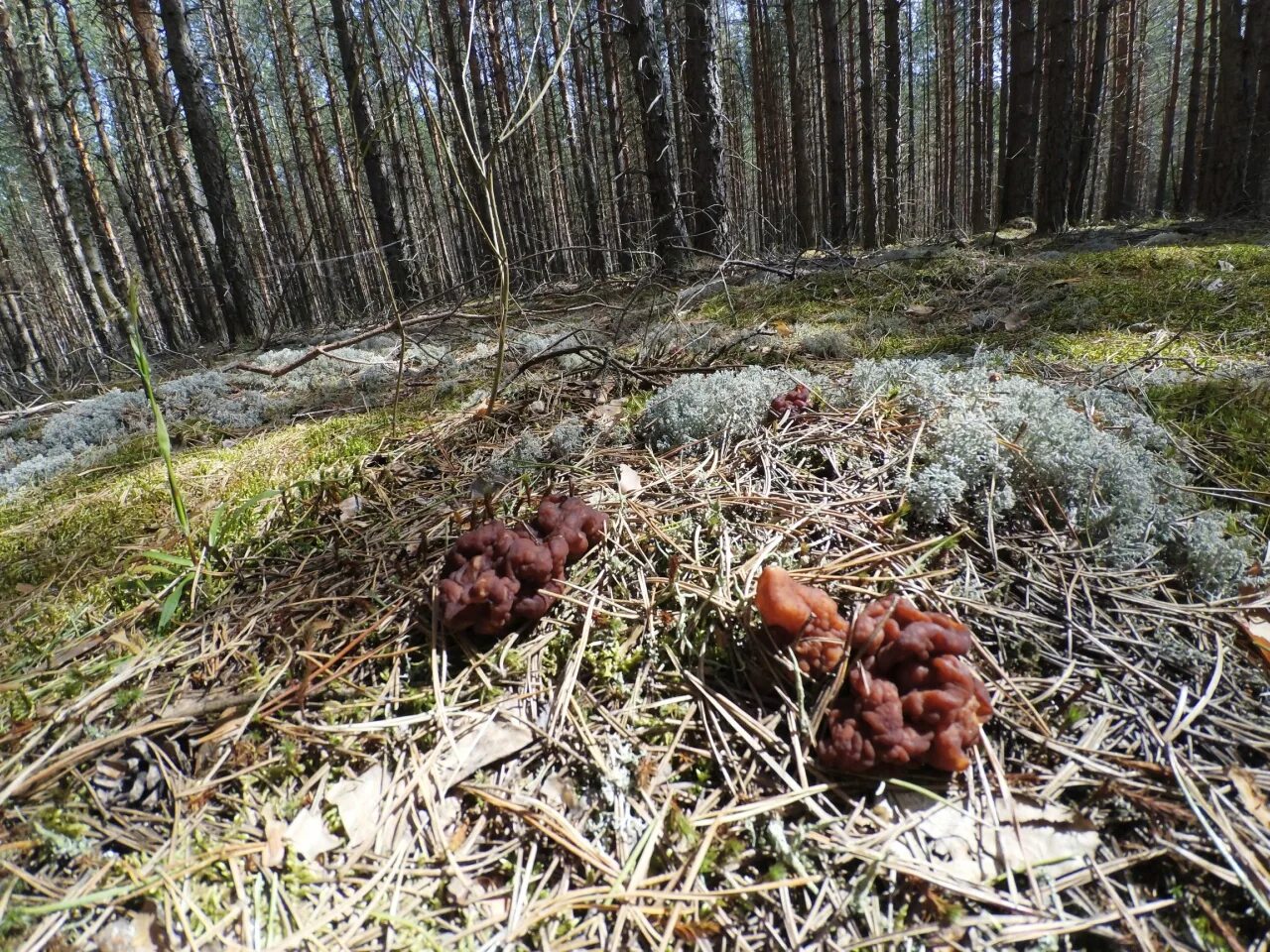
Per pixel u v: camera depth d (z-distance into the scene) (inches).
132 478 22.6
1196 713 10.8
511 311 46.1
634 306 40.7
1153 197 206.7
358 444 22.5
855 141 123.6
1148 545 13.9
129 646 13.4
